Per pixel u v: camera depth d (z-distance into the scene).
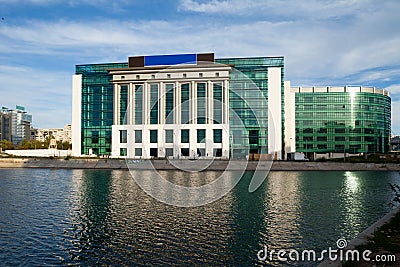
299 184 53.38
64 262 18.41
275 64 90.44
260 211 31.20
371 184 53.41
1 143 148.50
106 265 18.00
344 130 117.31
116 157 90.50
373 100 120.50
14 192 43.50
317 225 26.12
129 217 28.52
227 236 23.02
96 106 102.38
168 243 21.44
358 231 24.47
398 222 21.34
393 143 188.88
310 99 118.00
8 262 18.41
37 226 25.70
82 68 103.81
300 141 117.69
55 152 107.62
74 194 41.53
